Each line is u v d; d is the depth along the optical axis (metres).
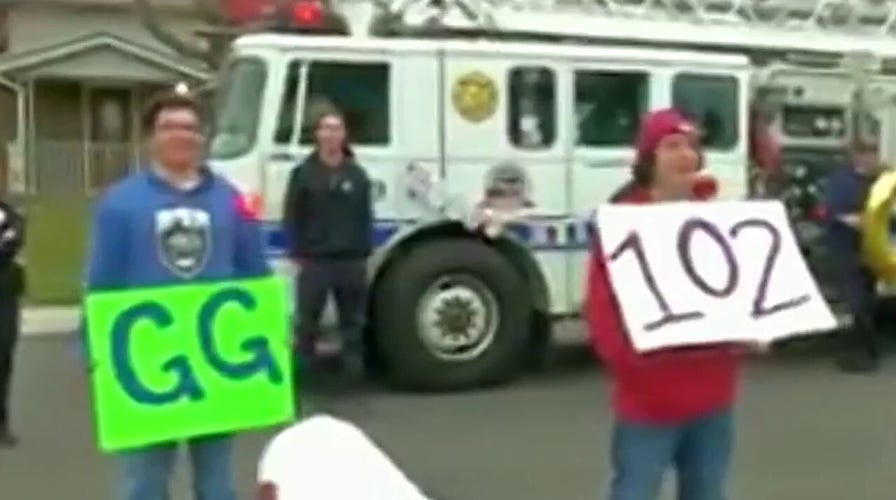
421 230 11.60
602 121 12.12
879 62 13.77
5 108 22.73
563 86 11.95
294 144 11.19
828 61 13.77
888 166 13.09
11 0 23.48
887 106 13.73
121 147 22.92
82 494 8.42
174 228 5.18
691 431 5.12
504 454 9.35
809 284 5.00
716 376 5.05
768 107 13.05
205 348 4.88
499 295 11.84
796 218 13.01
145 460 5.22
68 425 10.64
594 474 8.77
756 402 11.25
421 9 12.23
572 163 12.00
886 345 14.55
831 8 13.98
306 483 3.29
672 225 4.91
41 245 19.22
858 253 12.58
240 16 12.50
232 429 4.91
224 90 11.52
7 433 9.90
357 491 3.29
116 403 4.77
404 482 3.34
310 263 10.90
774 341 4.88
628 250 4.85
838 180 12.59
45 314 18.14
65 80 23.11
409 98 11.51
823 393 11.68
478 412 10.88
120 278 5.20
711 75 12.42
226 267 5.31
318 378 11.90
